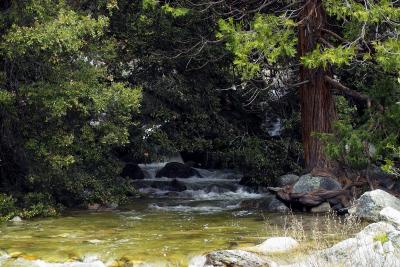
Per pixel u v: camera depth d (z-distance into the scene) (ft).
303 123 51.13
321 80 49.83
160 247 33.35
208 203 56.59
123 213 49.24
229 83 68.33
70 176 50.44
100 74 46.24
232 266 29.73
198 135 65.98
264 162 63.72
